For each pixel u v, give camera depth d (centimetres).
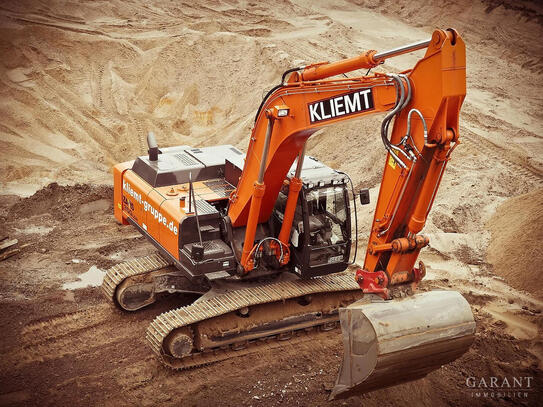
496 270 1438
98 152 2170
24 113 2247
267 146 1004
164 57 2688
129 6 3153
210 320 1095
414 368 884
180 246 1106
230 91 2567
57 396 997
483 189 1752
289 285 1161
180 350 1057
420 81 808
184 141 2328
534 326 1237
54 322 1202
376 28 3412
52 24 2806
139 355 1114
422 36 3359
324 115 934
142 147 2255
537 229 1450
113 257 1476
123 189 1319
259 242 1132
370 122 2066
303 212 1098
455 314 871
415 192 848
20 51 2503
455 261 1466
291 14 3412
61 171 2006
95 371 1066
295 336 1184
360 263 1451
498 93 2628
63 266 1417
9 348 1116
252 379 1057
